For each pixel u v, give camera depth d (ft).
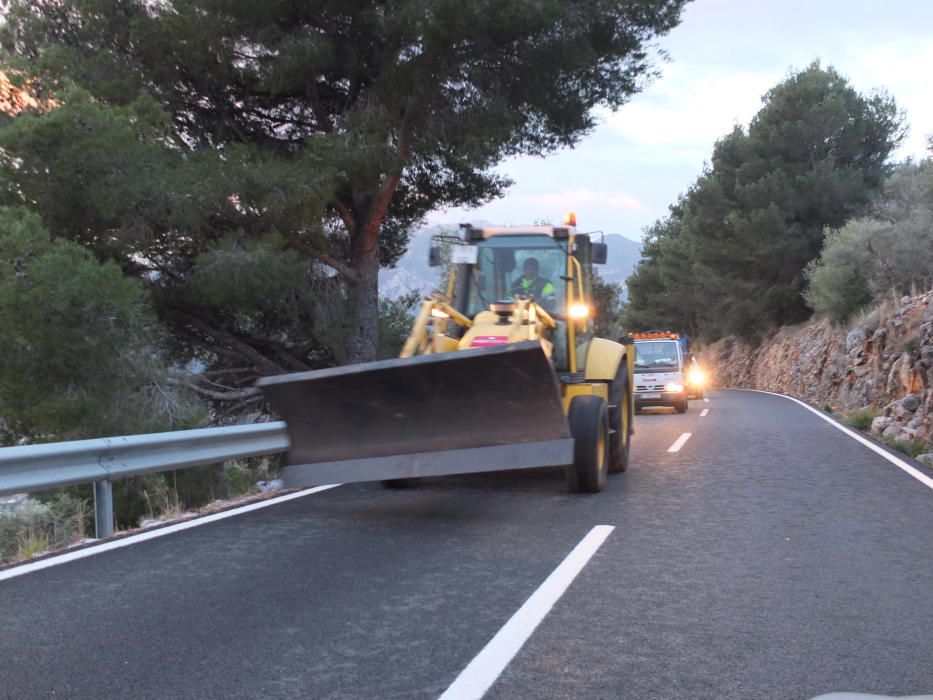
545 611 16.29
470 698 12.23
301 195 50.96
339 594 17.46
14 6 54.13
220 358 65.36
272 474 46.24
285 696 12.33
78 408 38.40
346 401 25.49
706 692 12.46
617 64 64.03
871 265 112.47
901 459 40.24
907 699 10.53
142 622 15.65
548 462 24.53
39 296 36.78
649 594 17.46
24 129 43.47
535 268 33.09
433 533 23.39
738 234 144.25
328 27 56.90
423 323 29.37
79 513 29.25
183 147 52.70
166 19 52.60
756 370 166.71
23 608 16.53
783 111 143.23
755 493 30.17
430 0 51.70
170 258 53.67
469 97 60.64
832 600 17.06
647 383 77.00
